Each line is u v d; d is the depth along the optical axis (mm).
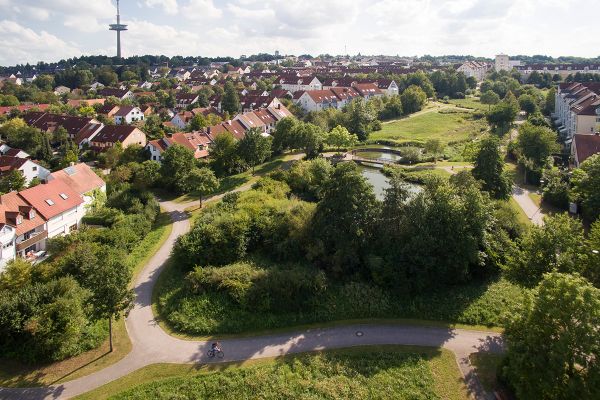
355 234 52125
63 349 38812
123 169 88125
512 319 34031
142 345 40469
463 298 47688
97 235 58625
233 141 97875
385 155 114438
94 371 37125
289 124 107375
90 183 74500
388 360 38688
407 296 48062
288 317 44719
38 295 41188
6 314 38750
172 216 74062
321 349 40250
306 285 46938
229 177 93438
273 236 57094
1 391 34969
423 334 42719
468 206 50312
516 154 98438
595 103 109375
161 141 103312
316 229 54000
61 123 130875
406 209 52094
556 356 29766
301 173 80875
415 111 172625
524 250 45781
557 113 150125
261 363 38188
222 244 54906
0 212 55781
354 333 42781
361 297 47062
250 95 165250
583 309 30016
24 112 148500
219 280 48000
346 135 112812
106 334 41469
